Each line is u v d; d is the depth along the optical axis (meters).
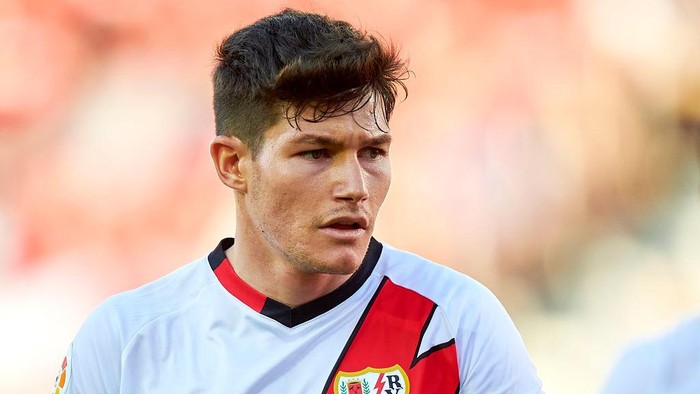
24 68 30.22
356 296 8.45
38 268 28.38
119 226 29.14
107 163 29.58
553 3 32.88
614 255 30.14
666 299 29.34
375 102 7.54
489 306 8.55
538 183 30.91
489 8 32.78
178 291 8.79
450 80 32.09
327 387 8.19
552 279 29.92
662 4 32.72
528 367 8.46
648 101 32.25
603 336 28.50
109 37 31.03
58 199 29.16
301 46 7.59
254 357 8.28
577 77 32.34
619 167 31.55
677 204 31.11
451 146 31.23
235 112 7.91
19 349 27.09
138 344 8.42
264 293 8.38
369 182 7.63
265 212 7.79
